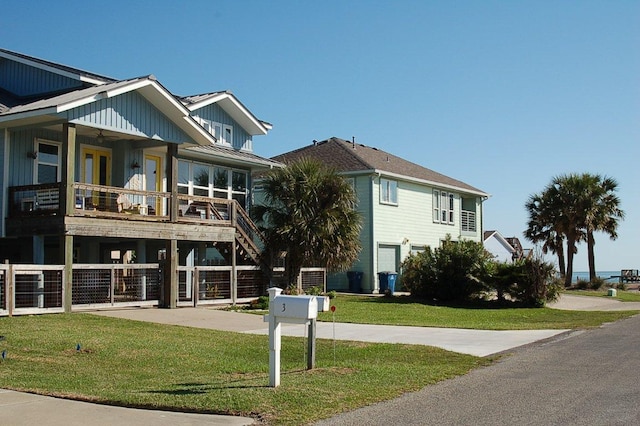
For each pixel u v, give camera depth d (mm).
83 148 22234
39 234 18750
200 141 22328
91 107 19141
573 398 8508
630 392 8883
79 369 10906
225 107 28328
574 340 14859
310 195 25219
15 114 18609
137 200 23406
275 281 25266
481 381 9781
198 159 26609
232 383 9422
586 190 44062
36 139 20781
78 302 18672
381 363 11414
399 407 8055
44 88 22906
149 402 8203
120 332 14820
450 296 27875
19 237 19953
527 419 7422
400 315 21141
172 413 7832
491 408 7984
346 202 25922
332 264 25781
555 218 44594
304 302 8703
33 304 17641
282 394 8516
